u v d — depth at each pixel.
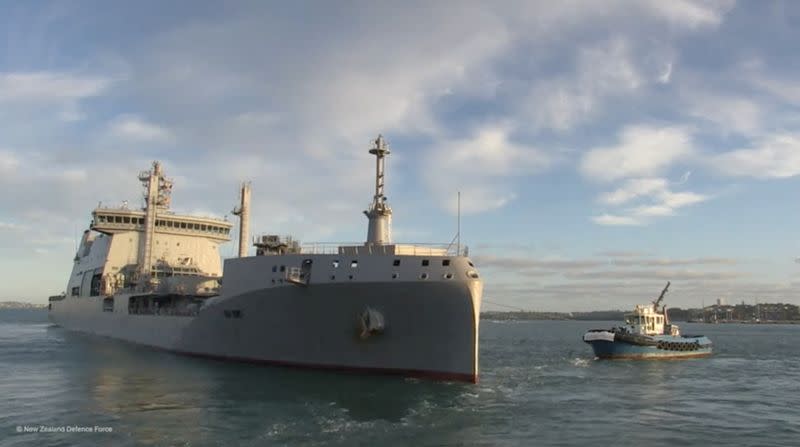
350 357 31.64
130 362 38.69
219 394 27.33
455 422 23.14
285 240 36.28
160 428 21.27
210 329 38.75
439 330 29.64
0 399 26.48
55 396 27.16
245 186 50.00
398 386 29.06
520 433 22.09
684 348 59.34
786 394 34.22
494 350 67.44
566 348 72.06
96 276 66.81
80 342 55.28
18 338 62.03
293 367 33.44
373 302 30.38
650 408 28.62
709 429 24.09
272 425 21.80
